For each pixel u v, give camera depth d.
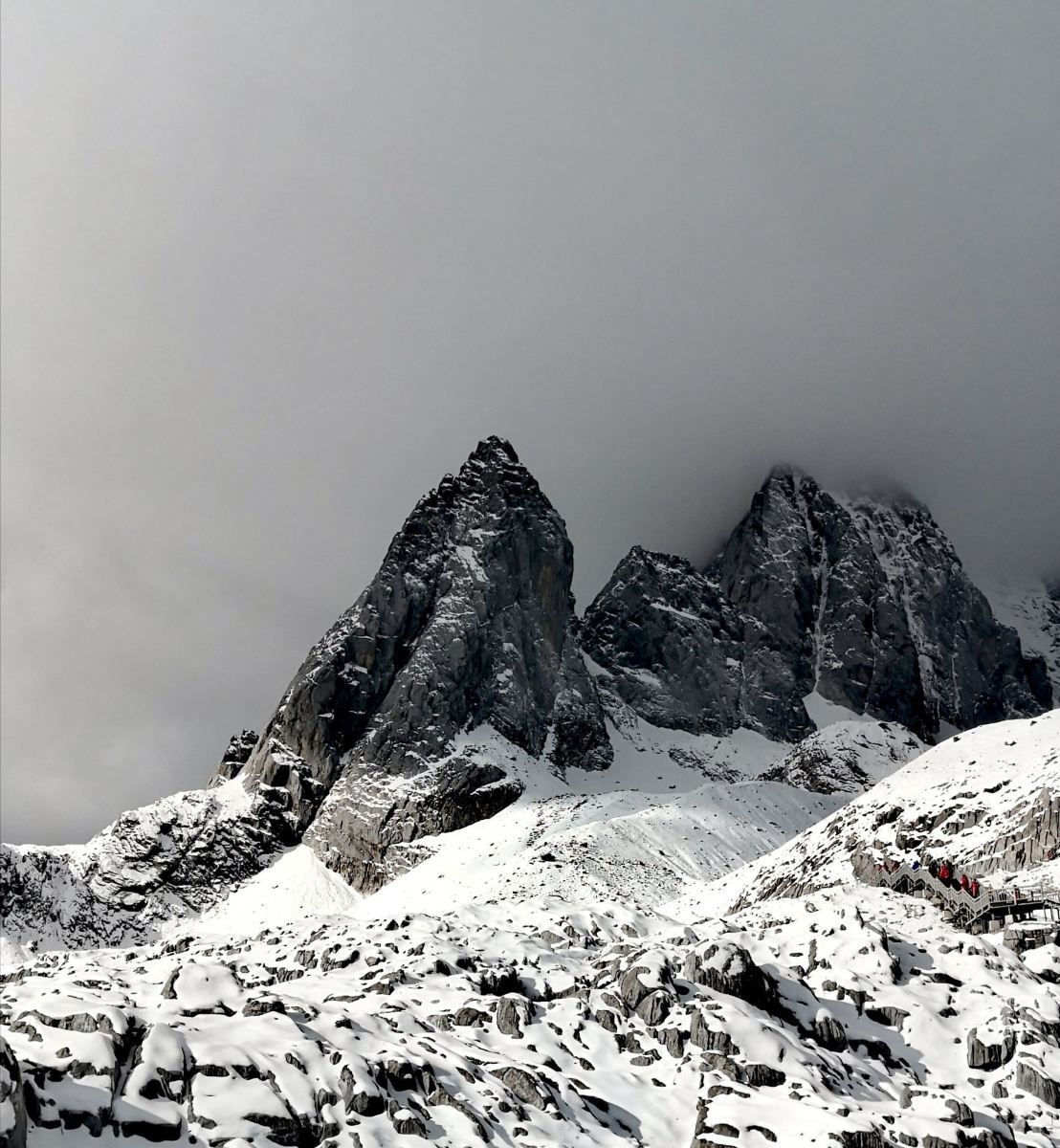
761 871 152.12
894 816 135.62
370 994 69.50
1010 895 85.06
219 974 60.44
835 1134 52.69
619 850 189.25
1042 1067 62.38
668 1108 58.47
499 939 82.44
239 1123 47.94
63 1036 49.72
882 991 70.19
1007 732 149.75
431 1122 52.22
